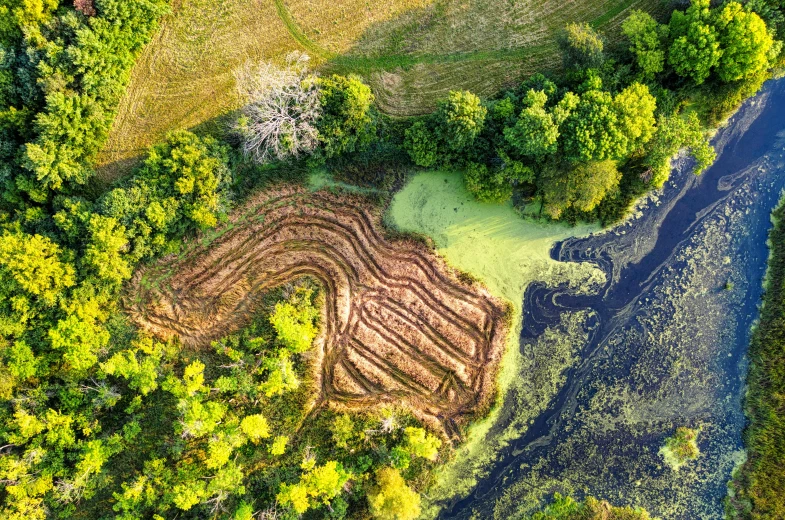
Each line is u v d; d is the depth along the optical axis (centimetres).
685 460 4150
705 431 4159
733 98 3962
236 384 3841
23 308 3650
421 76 4119
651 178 4019
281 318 3794
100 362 3909
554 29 4088
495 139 3803
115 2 3722
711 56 3522
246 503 3819
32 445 3619
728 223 4153
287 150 3850
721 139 4153
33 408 3700
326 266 4144
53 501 3703
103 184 4075
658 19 4050
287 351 3897
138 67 4088
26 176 3791
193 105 4116
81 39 3634
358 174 4147
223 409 3744
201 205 3816
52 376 3828
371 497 3838
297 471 4003
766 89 4122
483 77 4109
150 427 3975
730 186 4153
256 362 3981
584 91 3722
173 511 3847
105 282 3891
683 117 4075
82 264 3778
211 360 4056
